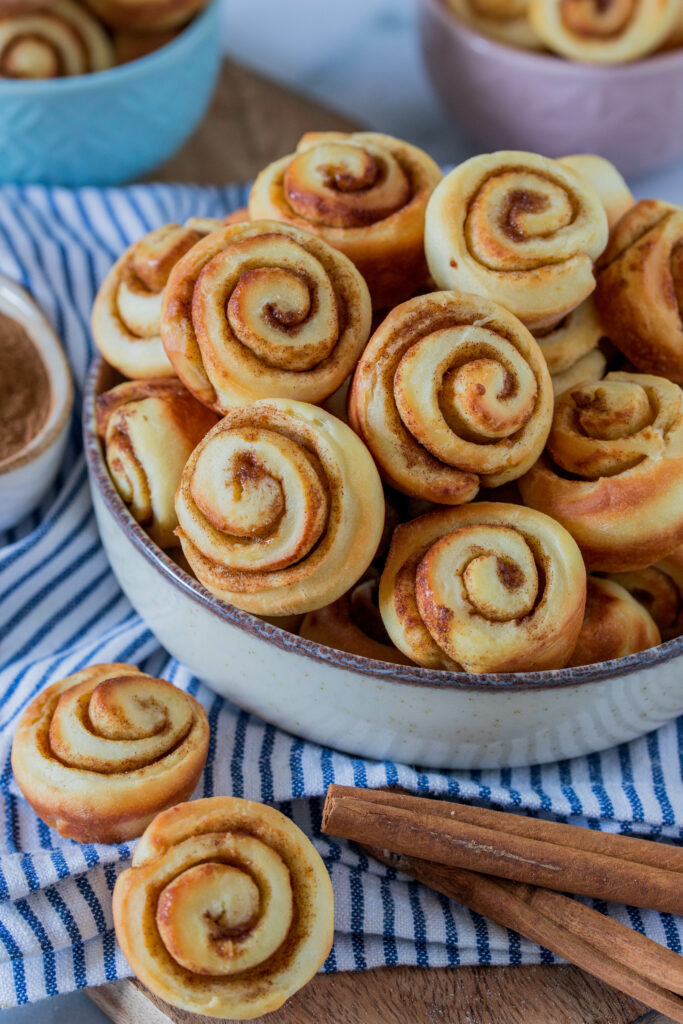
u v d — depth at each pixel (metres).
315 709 0.43
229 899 0.38
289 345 0.41
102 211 0.59
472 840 0.42
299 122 0.69
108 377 0.48
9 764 0.44
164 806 0.41
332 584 0.41
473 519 0.42
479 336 0.41
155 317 0.46
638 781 0.45
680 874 0.42
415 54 0.79
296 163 0.45
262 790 0.44
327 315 0.42
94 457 0.45
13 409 0.51
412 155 0.46
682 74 0.62
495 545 0.41
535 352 0.42
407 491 0.42
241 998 0.38
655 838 0.45
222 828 0.40
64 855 0.42
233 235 0.43
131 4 0.60
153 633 0.47
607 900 0.42
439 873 0.42
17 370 0.52
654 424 0.43
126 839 0.42
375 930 0.42
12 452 0.50
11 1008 0.42
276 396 0.42
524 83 0.63
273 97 0.70
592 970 0.41
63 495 0.51
